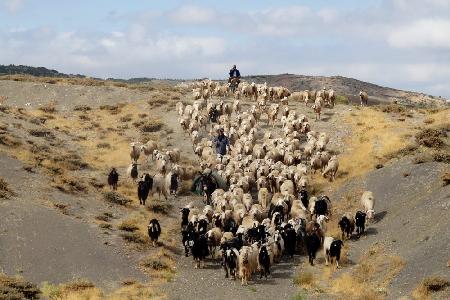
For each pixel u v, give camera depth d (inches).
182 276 1093.1
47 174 1544.0
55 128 2105.1
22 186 1400.1
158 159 1690.5
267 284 1035.3
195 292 998.4
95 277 1029.2
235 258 1059.3
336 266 1091.3
